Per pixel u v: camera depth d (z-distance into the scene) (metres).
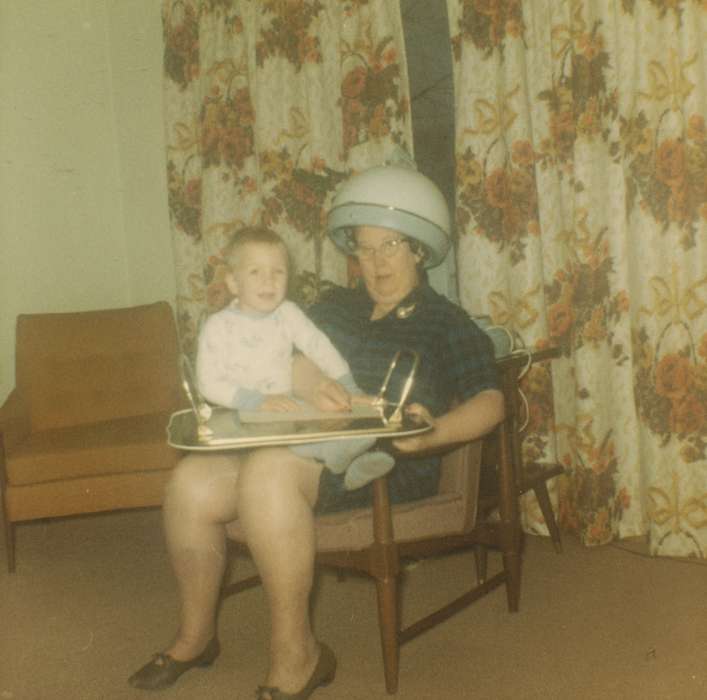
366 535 2.12
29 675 2.30
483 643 2.40
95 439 3.10
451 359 2.25
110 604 2.78
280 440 1.77
